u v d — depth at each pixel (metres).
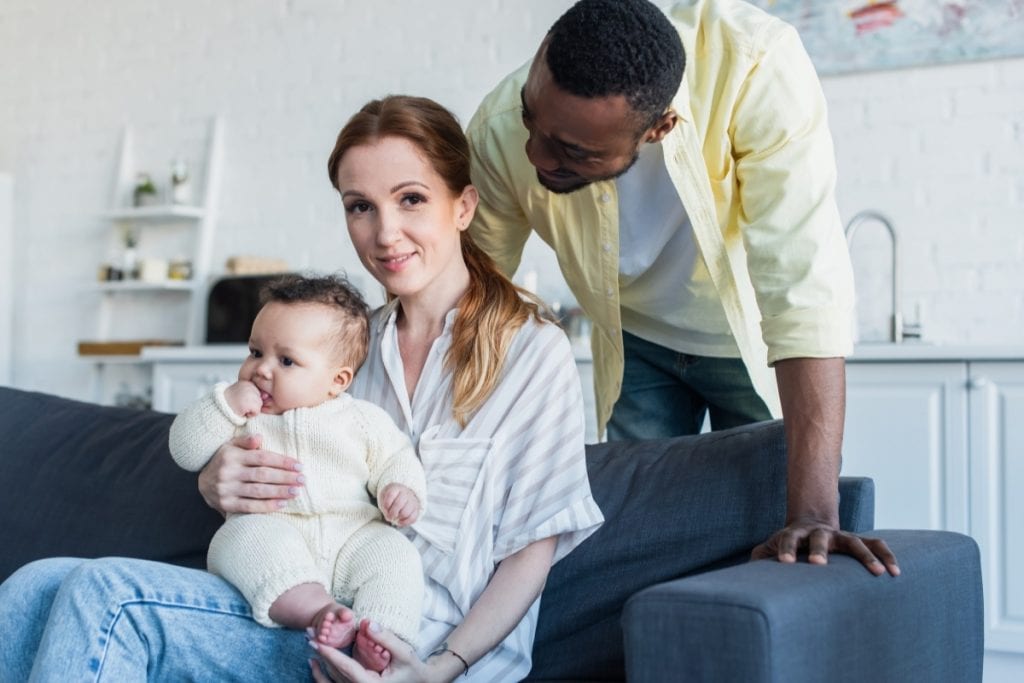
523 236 2.06
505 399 1.58
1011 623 2.88
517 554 1.51
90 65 5.34
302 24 4.86
